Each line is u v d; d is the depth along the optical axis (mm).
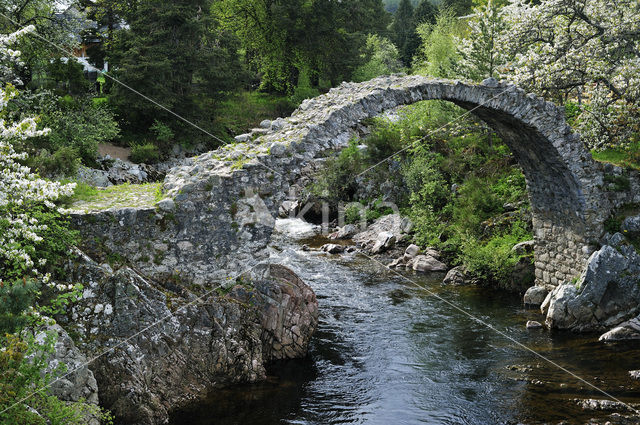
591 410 10367
